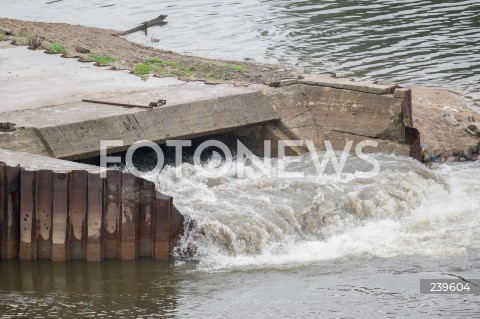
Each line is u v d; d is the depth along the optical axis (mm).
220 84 66062
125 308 44000
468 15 97062
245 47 87812
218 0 108688
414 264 48438
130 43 86875
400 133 62469
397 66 80562
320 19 97875
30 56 73375
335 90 64625
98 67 70688
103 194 48500
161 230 48969
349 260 49031
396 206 54375
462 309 43844
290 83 65750
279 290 45812
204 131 61000
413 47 86375
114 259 49000
